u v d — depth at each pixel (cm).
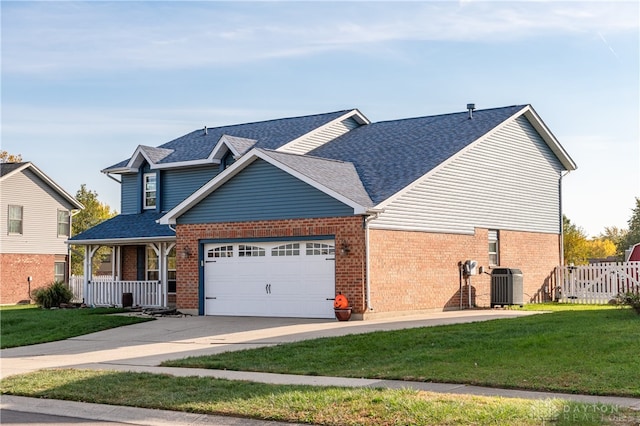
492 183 2894
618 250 6719
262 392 1136
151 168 3102
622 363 1237
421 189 2464
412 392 1079
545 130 3225
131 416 1066
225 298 2470
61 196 4538
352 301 2184
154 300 2880
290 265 2339
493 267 2853
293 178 2319
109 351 1811
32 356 1812
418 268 2428
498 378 1182
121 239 2908
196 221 2533
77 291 3353
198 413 1048
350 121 3206
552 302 3203
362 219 2191
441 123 3016
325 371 1350
